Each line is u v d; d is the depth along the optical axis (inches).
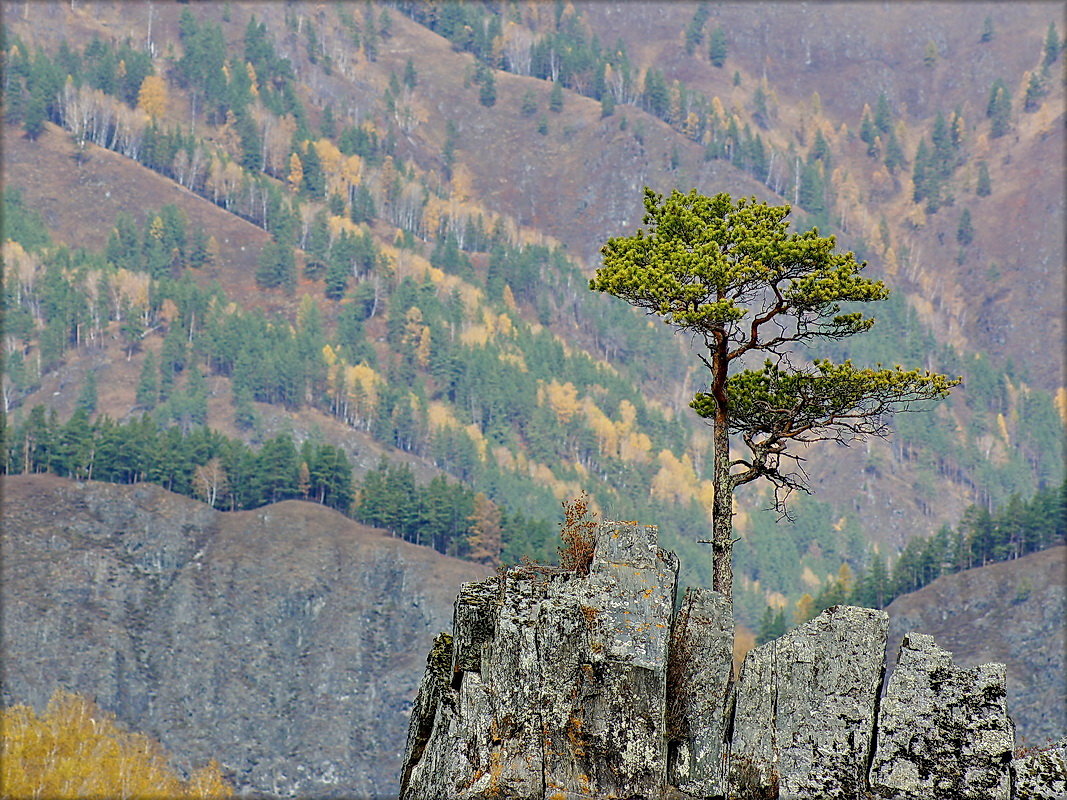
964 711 2706.7
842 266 3093.0
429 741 2866.6
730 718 2839.6
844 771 2719.0
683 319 3051.2
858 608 2844.5
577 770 2746.1
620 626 2861.7
